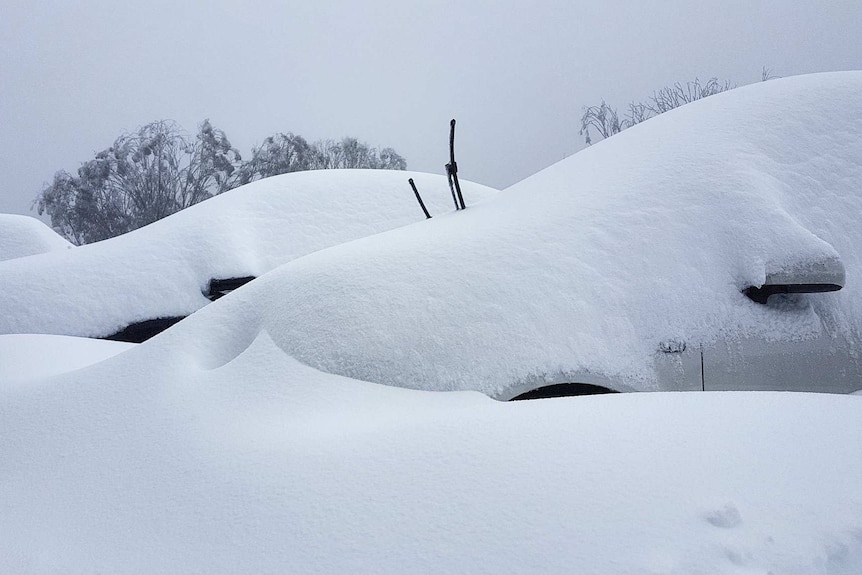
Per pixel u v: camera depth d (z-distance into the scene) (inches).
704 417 93.2
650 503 73.7
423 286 138.8
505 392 126.1
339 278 143.7
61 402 134.8
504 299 136.3
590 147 201.5
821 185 164.7
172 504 92.9
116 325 343.6
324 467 91.0
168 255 366.6
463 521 75.7
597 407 99.7
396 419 106.7
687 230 151.1
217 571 77.5
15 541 92.9
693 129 178.1
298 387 122.1
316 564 74.5
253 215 389.4
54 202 1214.9
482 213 179.2
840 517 71.2
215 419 114.8
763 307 146.9
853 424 90.4
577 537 70.3
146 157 1224.8
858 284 155.0
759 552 66.6
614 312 139.2
